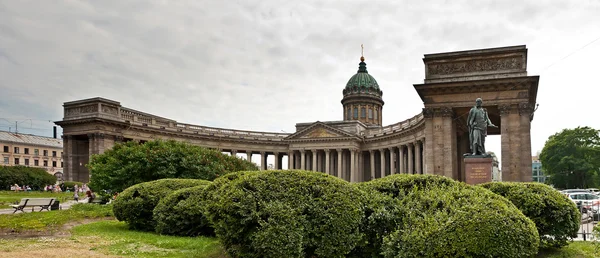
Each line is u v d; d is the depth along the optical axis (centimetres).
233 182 1476
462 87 4859
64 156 8594
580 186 9656
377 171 11212
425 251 1184
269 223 1319
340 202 1352
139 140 8906
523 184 1780
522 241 1184
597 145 9506
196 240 2002
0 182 8006
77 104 8419
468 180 3123
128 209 2355
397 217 1366
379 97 12775
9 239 2014
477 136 3194
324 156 11250
